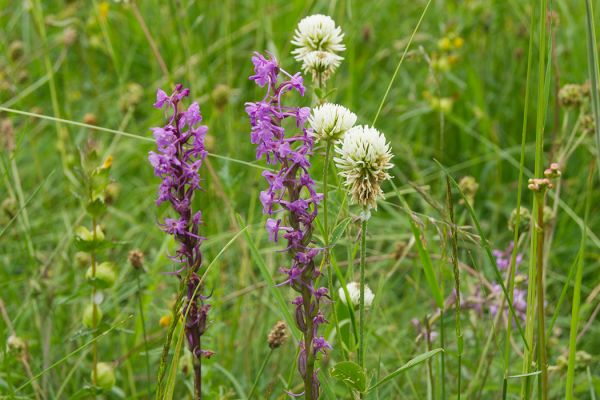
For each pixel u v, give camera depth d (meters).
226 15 5.87
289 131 4.07
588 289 4.51
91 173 2.97
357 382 2.33
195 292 2.36
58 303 3.22
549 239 3.44
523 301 3.61
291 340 3.85
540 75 2.50
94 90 6.37
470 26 6.42
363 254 2.43
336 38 3.17
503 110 6.04
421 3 6.88
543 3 2.50
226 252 4.54
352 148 2.36
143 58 6.56
